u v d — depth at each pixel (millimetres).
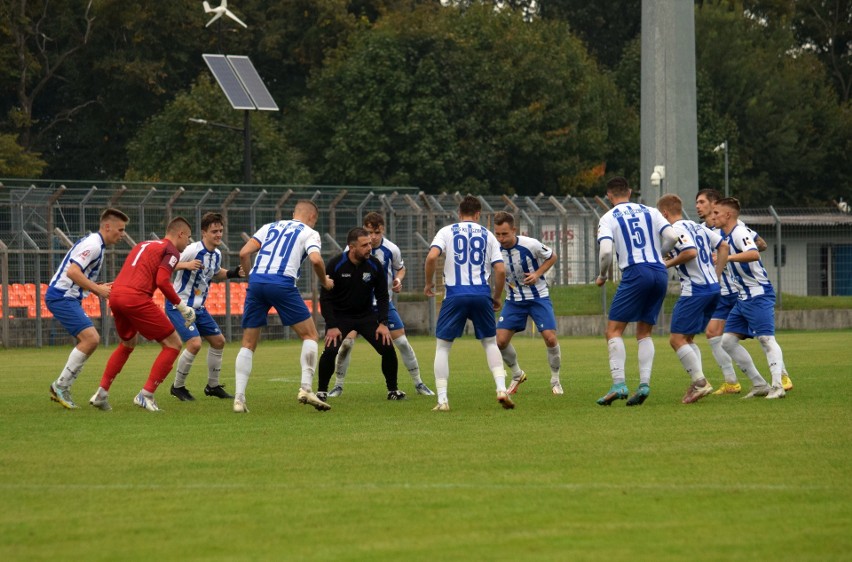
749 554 12953
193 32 129750
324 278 27516
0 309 64875
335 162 115062
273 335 72375
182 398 31062
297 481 17453
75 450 20844
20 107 129250
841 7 169500
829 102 153250
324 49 129125
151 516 15094
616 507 15359
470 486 16875
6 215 64875
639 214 27047
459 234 26812
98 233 28234
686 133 82500
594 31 167500
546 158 120438
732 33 148125
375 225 32031
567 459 19203
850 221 84188
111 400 30938
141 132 115812
